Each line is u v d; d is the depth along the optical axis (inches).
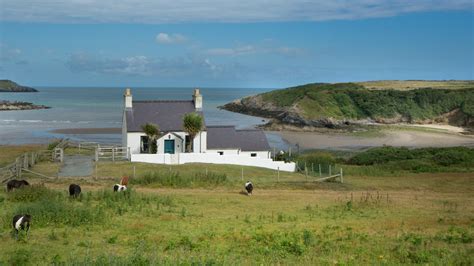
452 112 6186.0
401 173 2112.5
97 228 935.7
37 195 1195.3
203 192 1521.9
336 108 6190.9
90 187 1530.5
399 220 1101.7
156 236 874.8
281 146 3905.0
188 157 2112.5
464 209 1306.6
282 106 6815.9
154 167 1923.0
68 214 974.4
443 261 715.4
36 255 730.2
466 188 1761.8
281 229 965.8
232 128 2443.4
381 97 6491.1
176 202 1301.7
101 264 610.2
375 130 5044.3
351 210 1246.9
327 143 4146.2
